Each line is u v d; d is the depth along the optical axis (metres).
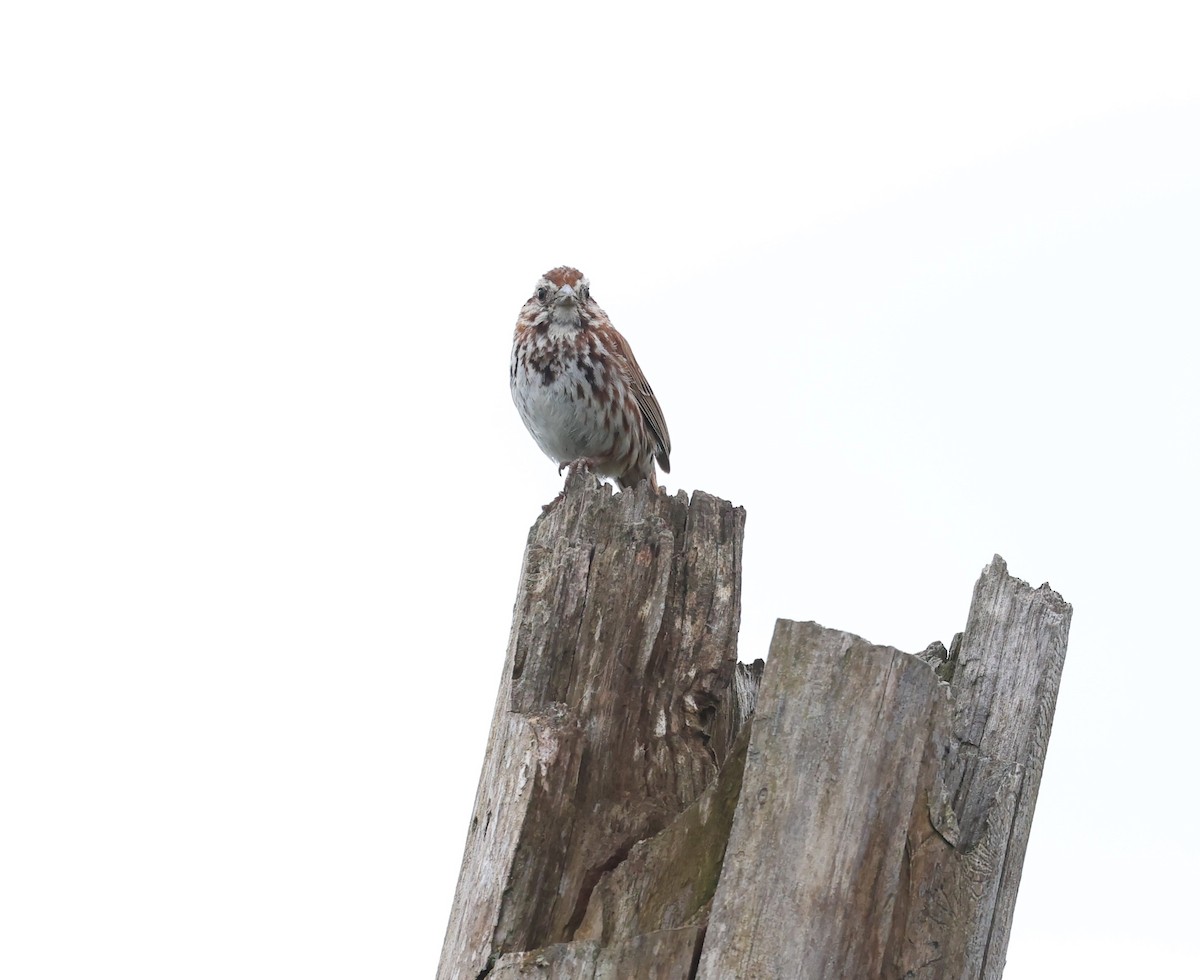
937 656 8.94
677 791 8.80
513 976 7.89
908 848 7.48
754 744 7.52
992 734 8.33
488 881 8.47
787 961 7.24
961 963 7.52
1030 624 8.47
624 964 7.66
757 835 7.41
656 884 7.97
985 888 7.71
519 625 9.13
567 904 8.36
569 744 8.66
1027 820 8.26
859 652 7.48
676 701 9.11
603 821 8.57
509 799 8.58
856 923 7.30
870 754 7.41
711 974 7.32
